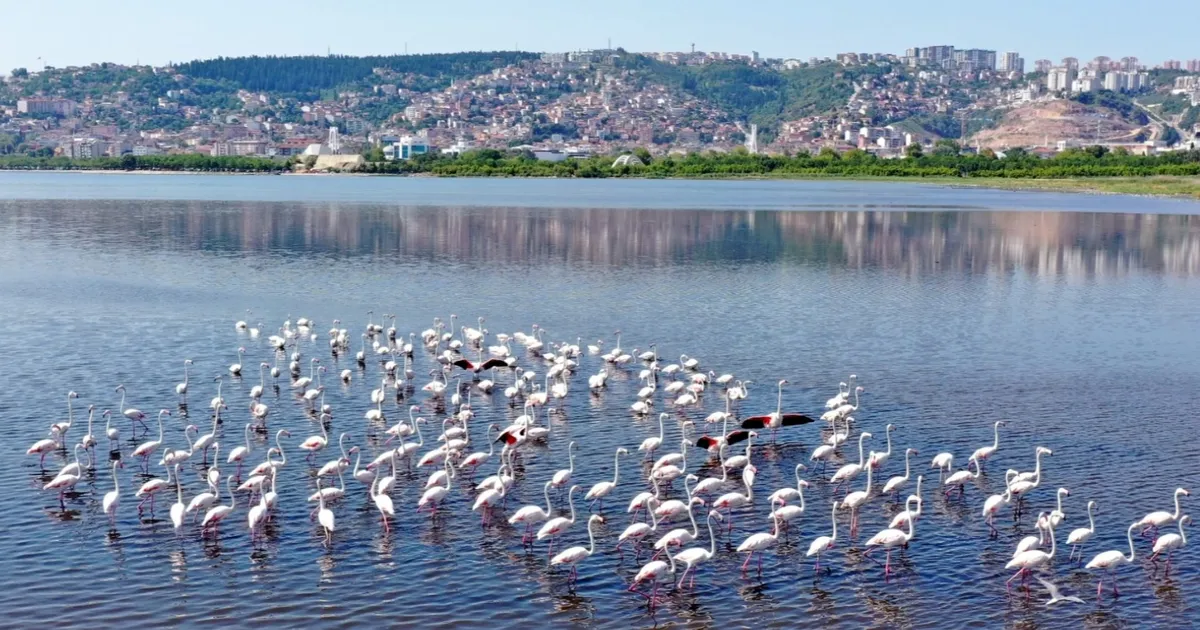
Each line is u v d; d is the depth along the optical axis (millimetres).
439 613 36906
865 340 78688
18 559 40031
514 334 77000
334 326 80875
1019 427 57031
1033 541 39562
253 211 190250
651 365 69875
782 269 117500
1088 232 159375
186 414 58031
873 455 47406
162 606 36938
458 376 67438
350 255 125562
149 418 57125
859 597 38250
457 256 125688
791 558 41062
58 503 45156
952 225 170500
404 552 41125
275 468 46406
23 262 115062
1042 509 45688
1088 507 43844
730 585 39062
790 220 178625
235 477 48406
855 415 59062
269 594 37844
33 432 54281
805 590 38719
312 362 65188
